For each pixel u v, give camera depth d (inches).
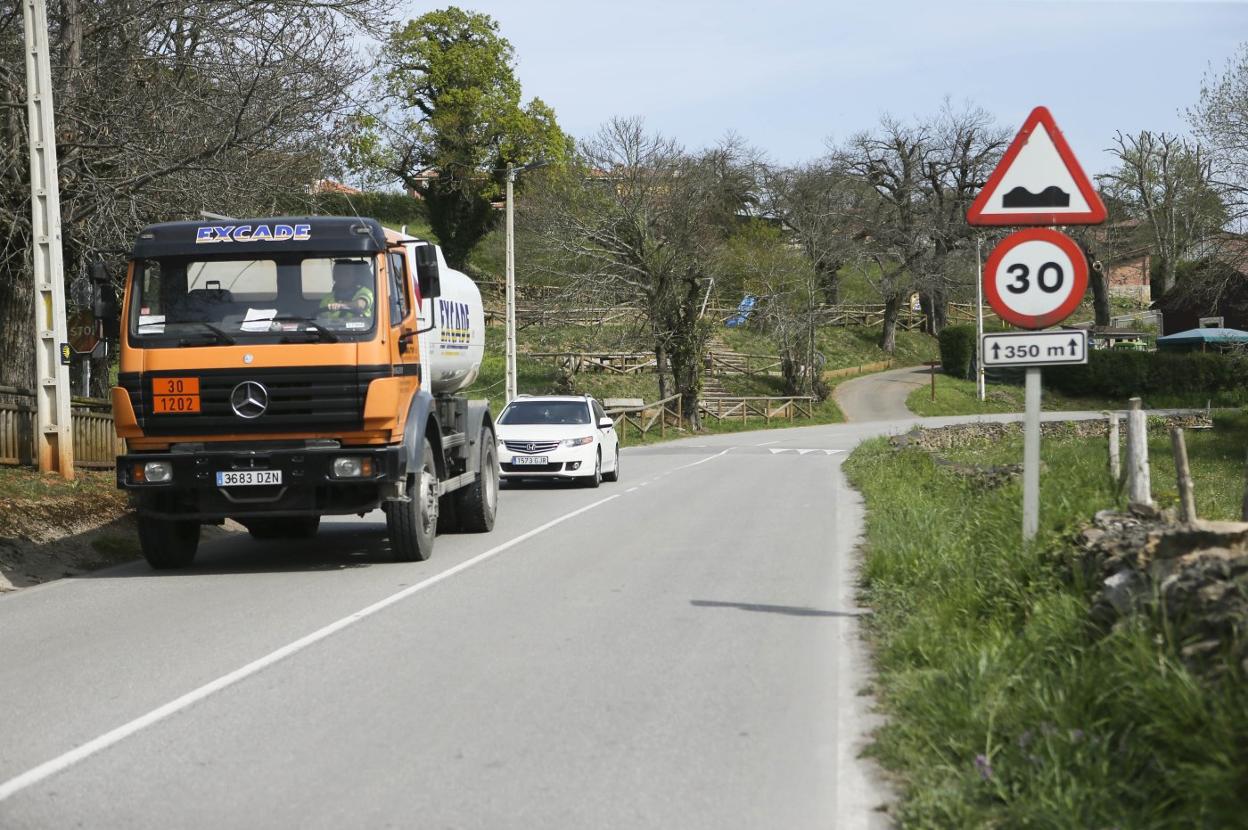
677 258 2378.2
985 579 384.2
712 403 2689.5
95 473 822.5
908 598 422.0
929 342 4015.8
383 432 539.8
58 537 621.6
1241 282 1947.6
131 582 530.6
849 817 221.0
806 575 519.2
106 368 941.2
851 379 3454.7
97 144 832.9
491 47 3129.9
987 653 290.8
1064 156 373.7
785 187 3179.1
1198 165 1945.1
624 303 2417.6
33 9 751.7
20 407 780.0
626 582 502.0
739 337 3467.0
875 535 604.7
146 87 874.1
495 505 730.2
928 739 251.8
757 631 394.6
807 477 1173.1
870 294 4116.6
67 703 311.1
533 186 2689.5
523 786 239.8
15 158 832.9
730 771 248.4
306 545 668.7
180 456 530.0
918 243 3567.9
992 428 1956.2
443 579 516.7
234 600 470.9
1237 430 1764.3
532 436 1056.8
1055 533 384.2
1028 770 218.8
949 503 689.0
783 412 2768.2
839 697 307.6
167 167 835.4
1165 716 216.5
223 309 538.0
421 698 310.2
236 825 219.8
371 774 248.4
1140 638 247.9
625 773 247.8
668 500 920.3
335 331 532.7
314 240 540.4
